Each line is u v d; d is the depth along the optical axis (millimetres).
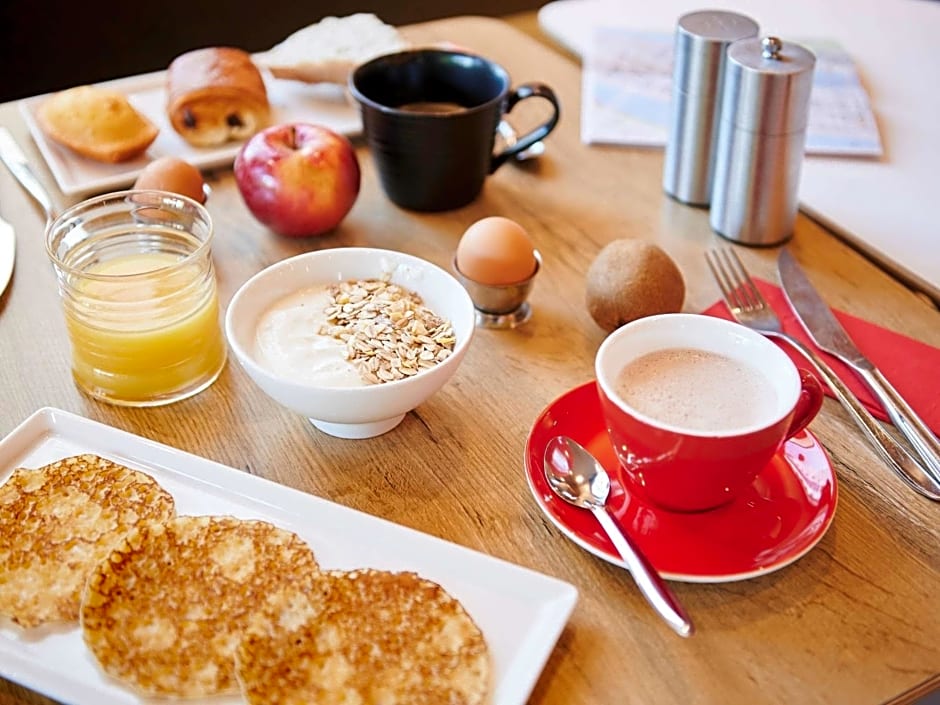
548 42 883
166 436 433
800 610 351
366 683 308
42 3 1207
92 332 435
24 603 336
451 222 602
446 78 648
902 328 501
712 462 347
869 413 437
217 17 1304
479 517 391
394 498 401
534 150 679
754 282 537
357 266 469
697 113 583
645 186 643
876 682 325
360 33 770
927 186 638
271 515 376
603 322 490
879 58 812
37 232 574
